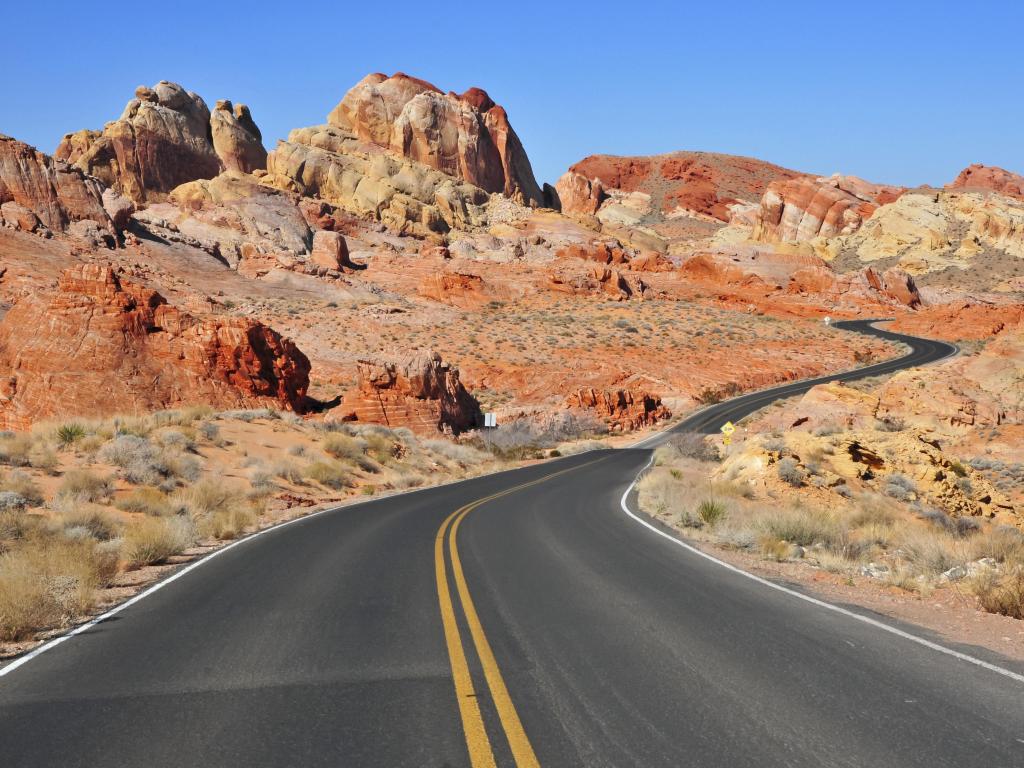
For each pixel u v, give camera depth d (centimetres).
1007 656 632
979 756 425
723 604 823
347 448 2906
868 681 555
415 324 8656
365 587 912
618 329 9125
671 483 2261
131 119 13938
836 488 2034
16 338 3478
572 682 550
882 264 16412
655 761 416
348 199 14412
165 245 9519
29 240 7369
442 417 4428
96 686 554
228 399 3641
